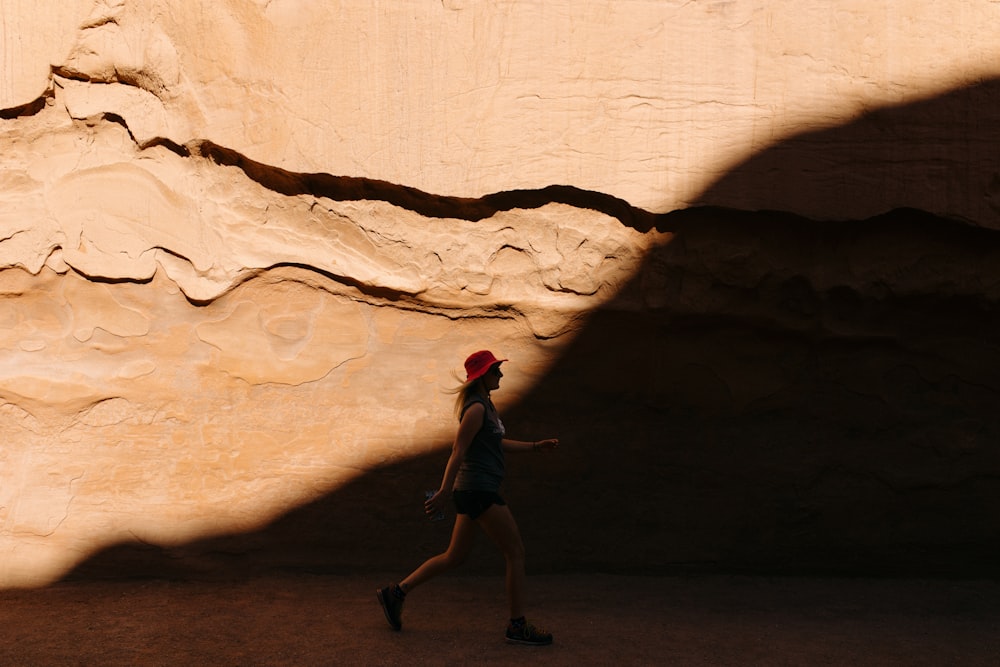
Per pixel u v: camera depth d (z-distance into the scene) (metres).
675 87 4.90
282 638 4.05
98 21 4.74
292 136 4.83
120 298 4.80
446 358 5.03
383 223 4.94
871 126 4.92
